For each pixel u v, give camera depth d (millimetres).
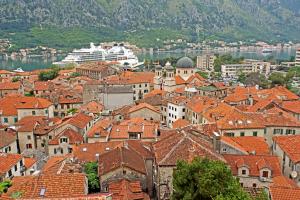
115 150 74438
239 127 97625
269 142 101375
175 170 52500
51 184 54188
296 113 121812
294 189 51031
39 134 115812
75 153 86875
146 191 66938
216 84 195000
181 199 48844
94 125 115562
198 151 66438
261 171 72688
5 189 58656
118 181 64812
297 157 75250
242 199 44500
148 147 83562
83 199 43219
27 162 87000
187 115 142875
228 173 48219
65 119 124562
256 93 159875
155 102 156375
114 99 157500
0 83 199000
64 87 198875
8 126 125875
